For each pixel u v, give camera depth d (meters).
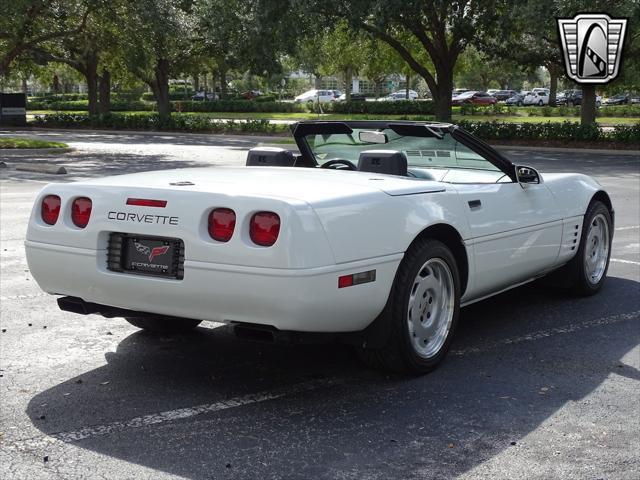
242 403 4.09
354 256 3.87
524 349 5.09
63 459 3.40
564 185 5.96
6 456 3.43
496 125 30.69
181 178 4.34
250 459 3.41
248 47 30.30
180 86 102.00
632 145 27.78
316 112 60.59
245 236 3.74
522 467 3.36
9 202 12.01
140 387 4.33
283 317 3.73
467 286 4.84
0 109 42.16
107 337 5.30
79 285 4.27
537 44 29.66
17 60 37.94
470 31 29.33
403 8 27.31
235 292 3.76
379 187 4.20
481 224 4.81
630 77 32.12
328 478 3.24
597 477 3.27
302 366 4.71
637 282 7.07
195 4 37.50
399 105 56.97
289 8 27.94
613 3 25.89
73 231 4.22
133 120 40.50
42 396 4.17
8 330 5.41
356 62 58.72
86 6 25.98
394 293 4.21
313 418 3.89
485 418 3.90
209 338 5.32
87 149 27.14
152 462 3.38
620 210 12.06
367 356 4.45
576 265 6.22
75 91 115.44
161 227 3.94
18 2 22.81
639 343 5.24
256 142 31.97
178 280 3.93
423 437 3.66
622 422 3.87
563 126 29.38
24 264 7.59
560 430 3.76
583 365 4.77
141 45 28.52
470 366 4.73
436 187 4.57
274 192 3.86
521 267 5.38
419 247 4.30
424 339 4.54
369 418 3.89
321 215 3.76
